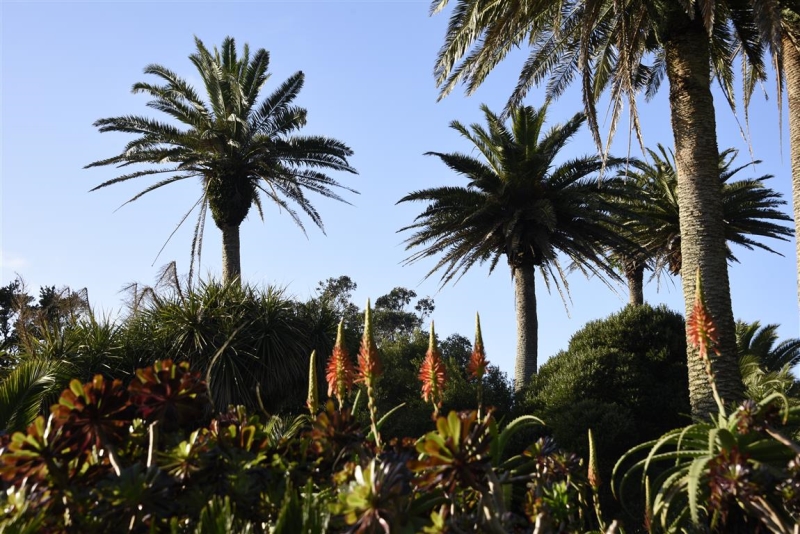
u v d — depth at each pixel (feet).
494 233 73.56
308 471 10.96
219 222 74.90
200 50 75.10
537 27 45.11
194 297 53.31
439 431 9.03
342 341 12.98
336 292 170.50
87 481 9.60
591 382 56.59
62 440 9.21
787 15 37.78
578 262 76.28
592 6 36.86
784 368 61.11
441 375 12.94
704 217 34.81
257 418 11.32
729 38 43.32
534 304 75.25
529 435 54.44
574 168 70.13
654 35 43.39
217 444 10.15
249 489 9.56
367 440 12.12
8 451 9.37
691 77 36.52
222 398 48.57
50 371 31.68
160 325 52.49
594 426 51.52
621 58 35.83
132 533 8.65
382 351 79.20
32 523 8.01
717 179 35.58
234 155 72.74
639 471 49.96
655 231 85.92
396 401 71.05
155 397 9.97
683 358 59.98
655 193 85.05
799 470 10.93
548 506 11.00
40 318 51.88
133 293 54.54
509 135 69.82
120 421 9.61
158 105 71.46
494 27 39.91
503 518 8.87
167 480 8.84
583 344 62.34
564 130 70.03
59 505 8.85
